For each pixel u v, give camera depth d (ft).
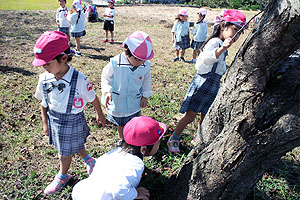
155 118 13.62
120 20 43.70
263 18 5.03
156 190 8.95
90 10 41.06
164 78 19.56
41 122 12.71
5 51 22.50
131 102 9.48
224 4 71.10
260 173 6.26
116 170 6.25
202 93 9.81
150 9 60.64
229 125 6.15
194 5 70.23
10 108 13.42
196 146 7.94
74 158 10.52
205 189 6.77
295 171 10.26
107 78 9.16
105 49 26.68
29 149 10.78
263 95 5.40
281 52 4.85
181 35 23.36
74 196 6.88
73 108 7.81
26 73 17.99
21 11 44.57
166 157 10.54
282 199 8.86
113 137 11.92
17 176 9.46
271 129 5.36
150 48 8.30
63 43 7.03
